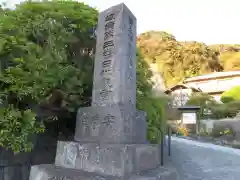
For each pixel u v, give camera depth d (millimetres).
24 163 3879
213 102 21984
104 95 3705
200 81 43844
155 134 4750
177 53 54781
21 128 3412
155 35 61219
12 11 4188
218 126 16547
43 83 3592
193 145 8984
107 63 3836
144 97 5105
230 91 25672
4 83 3498
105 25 4070
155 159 3684
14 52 3650
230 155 7184
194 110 17578
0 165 3598
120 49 3766
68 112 4648
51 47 3863
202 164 5855
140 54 5641
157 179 2852
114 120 3295
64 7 4531
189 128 17391
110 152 2875
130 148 2873
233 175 4945
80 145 3207
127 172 2758
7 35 3689
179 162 5844
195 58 53406
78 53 4637
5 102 3525
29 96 3691
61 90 4062
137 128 3547
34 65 3578
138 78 5242
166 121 5949
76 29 4652
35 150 4051
